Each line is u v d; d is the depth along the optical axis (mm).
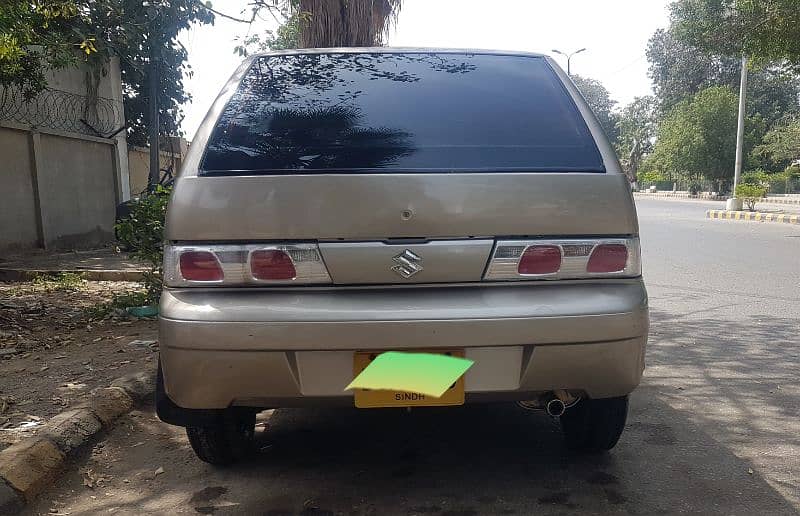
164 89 13281
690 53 51531
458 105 2707
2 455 2758
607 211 2355
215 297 2254
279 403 2328
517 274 2293
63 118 10805
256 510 2574
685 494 2684
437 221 2266
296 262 2246
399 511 2543
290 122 2594
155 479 2867
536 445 3178
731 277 8352
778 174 43031
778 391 3998
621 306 2285
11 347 4809
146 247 5504
